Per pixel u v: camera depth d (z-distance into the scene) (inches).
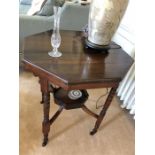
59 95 55.1
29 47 49.3
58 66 43.9
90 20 49.8
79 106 55.2
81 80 40.8
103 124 65.0
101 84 43.3
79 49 52.7
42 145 54.1
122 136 61.5
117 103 74.6
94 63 48.1
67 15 75.4
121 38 70.6
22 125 59.4
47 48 49.9
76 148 55.4
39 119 62.3
